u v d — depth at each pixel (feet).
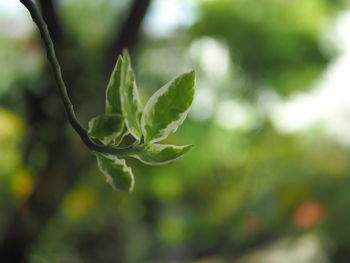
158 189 6.52
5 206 5.34
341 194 6.08
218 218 7.06
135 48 5.27
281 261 6.08
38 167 5.12
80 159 5.16
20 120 5.58
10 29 6.63
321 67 7.12
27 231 5.14
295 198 6.38
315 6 7.07
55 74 0.91
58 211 5.39
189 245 7.27
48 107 5.03
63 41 4.91
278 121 7.62
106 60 5.13
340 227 5.88
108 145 0.93
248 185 7.29
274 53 6.98
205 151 6.93
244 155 7.45
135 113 0.95
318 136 7.38
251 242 6.55
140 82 6.48
